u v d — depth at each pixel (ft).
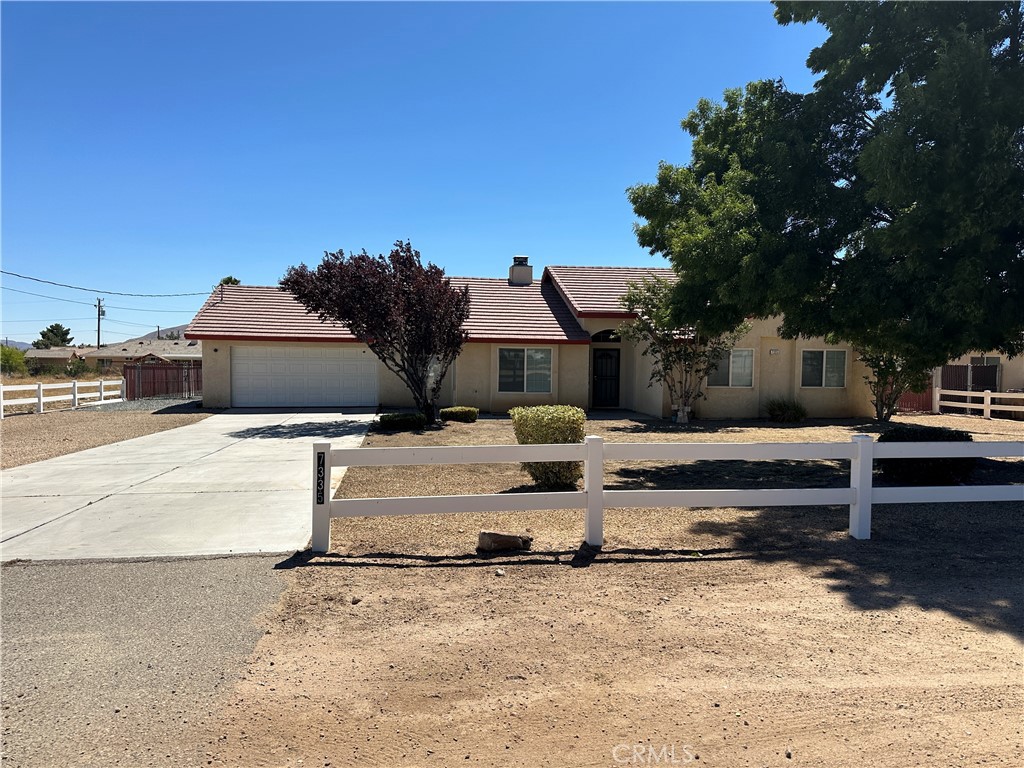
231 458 40.22
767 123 37.11
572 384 72.84
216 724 11.20
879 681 12.73
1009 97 26.53
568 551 21.34
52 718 11.34
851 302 32.30
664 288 59.72
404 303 56.08
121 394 88.79
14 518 25.00
